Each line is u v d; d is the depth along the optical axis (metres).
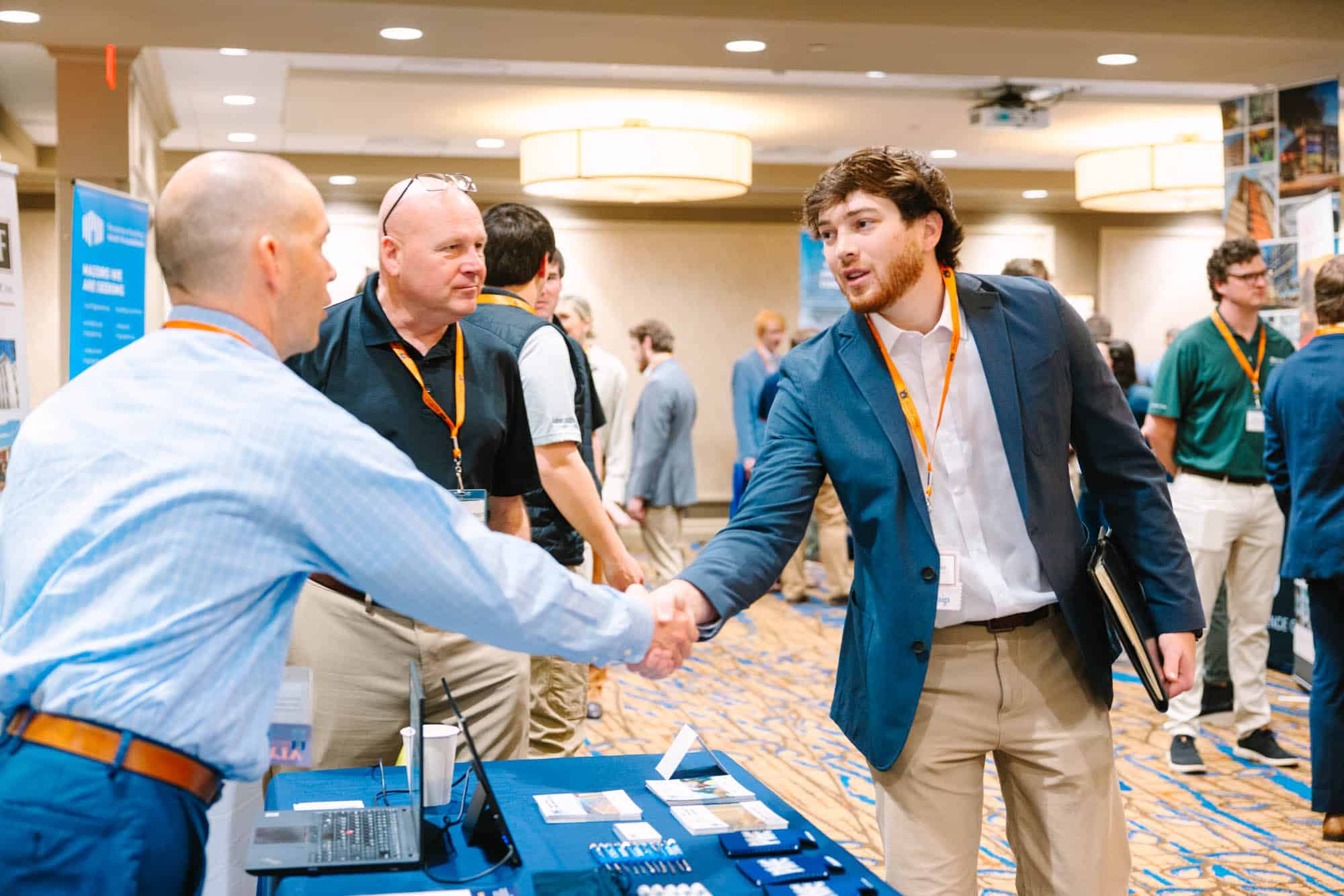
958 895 2.08
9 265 3.53
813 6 4.99
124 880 1.37
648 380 7.23
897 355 2.07
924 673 2.02
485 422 2.51
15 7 4.79
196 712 1.42
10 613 1.48
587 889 1.59
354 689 2.42
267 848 1.72
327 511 1.47
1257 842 3.68
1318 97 5.65
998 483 2.05
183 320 1.55
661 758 2.24
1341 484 3.49
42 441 1.51
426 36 5.18
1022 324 2.06
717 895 1.59
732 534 2.04
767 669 6.07
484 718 2.50
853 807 4.05
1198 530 4.34
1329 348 3.55
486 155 9.92
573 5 4.84
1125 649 2.02
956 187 10.58
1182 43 5.29
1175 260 11.75
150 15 4.89
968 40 5.25
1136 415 5.84
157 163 8.05
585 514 2.88
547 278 3.52
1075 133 8.52
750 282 11.09
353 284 10.45
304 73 6.70
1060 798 2.06
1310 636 5.29
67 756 1.39
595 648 1.65
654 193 8.05
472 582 1.54
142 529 1.42
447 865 1.70
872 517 2.05
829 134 8.62
